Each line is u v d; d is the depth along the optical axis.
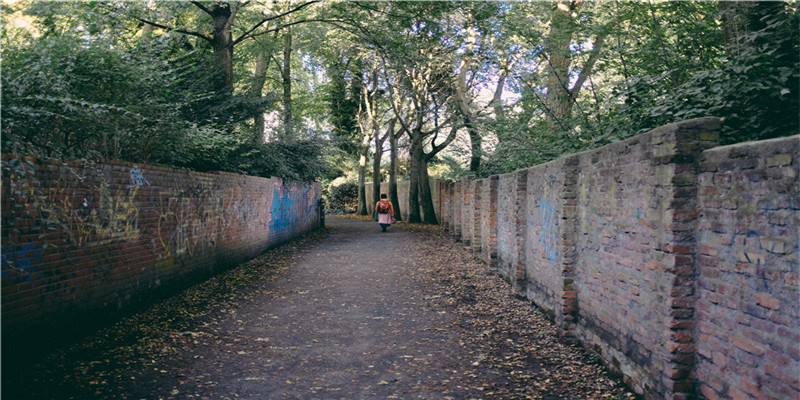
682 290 3.82
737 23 6.20
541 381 4.96
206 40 15.89
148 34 9.67
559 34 10.10
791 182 2.87
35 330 5.07
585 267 5.84
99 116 6.63
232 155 13.73
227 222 11.34
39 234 5.09
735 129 5.51
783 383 2.90
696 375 3.79
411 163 27.50
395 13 14.68
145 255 7.47
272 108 15.95
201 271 9.77
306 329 6.87
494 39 13.60
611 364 5.05
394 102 27.22
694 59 7.84
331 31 21.20
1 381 4.45
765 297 3.05
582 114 9.02
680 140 3.82
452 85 22.39
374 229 23.95
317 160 19.02
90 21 8.52
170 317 7.11
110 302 6.50
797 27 5.48
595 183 5.54
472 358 5.70
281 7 18.44
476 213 13.70
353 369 5.36
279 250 15.49
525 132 11.53
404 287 9.73
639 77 6.74
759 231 3.12
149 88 8.24
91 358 5.26
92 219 6.08
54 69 6.50
